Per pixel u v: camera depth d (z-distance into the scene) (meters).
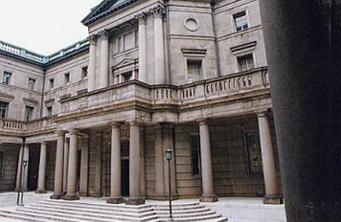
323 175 1.40
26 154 26.11
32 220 14.80
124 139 19.41
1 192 24.78
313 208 1.42
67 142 21.14
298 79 1.47
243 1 19.83
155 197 16.16
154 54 19.20
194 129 17.34
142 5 20.31
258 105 13.82
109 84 21.66
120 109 15.46
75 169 17.41
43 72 32.84
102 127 18.28
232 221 12.95
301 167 1.47
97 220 12.83
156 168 16.52
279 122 1.62
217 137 17.62
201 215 12.84
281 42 1.56
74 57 30.00
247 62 19.31
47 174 27.19
